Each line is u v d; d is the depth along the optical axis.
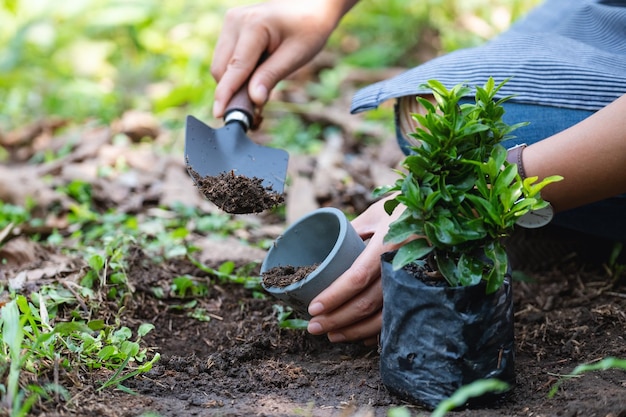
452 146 1.08
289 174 1.84
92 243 1.55
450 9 2.77
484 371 1.10
